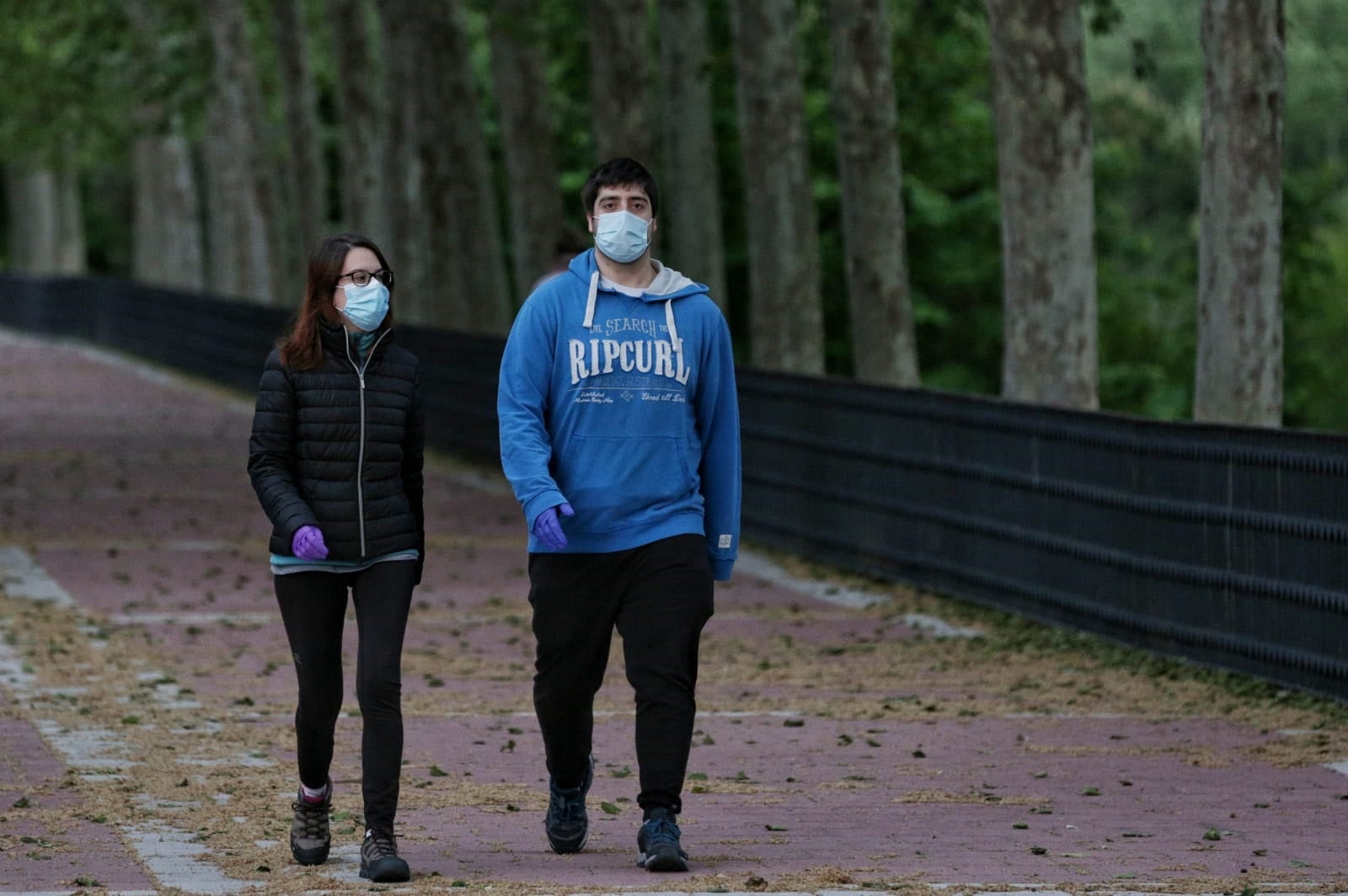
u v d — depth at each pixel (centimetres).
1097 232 7056
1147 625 2173
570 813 1276
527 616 2439
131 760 1571
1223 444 2047
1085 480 2288
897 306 3600
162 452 4475
